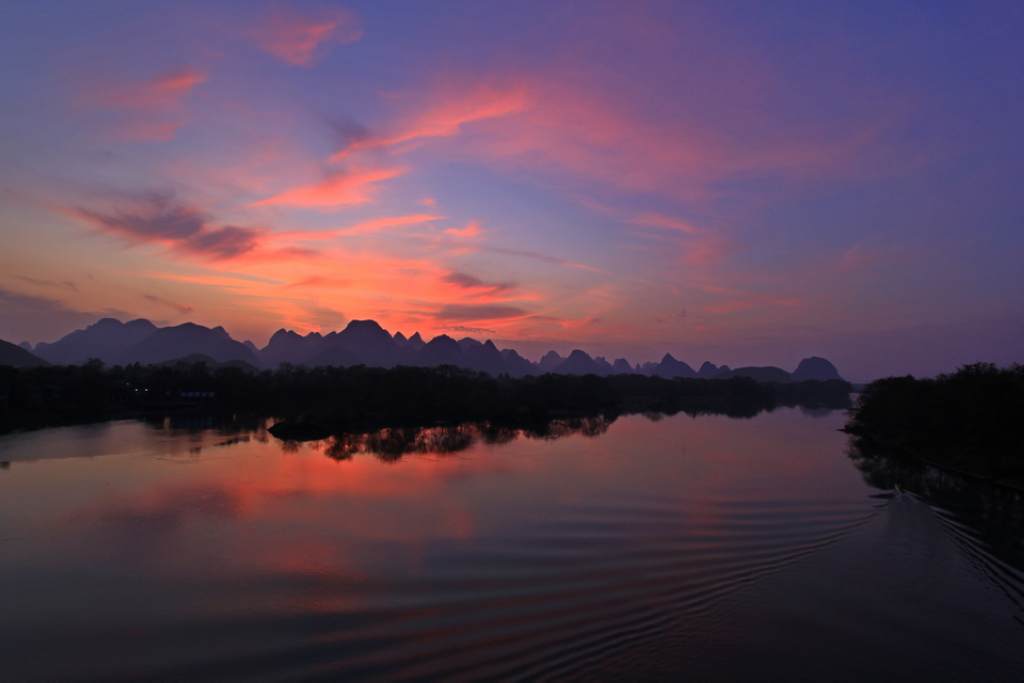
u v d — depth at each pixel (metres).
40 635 14.70
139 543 22.20
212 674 12.57
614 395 121.88
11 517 26.22
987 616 14.36
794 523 23.75
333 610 15.65
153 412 86.50
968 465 39.81
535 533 22.66
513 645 13.04
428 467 39.12
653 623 14.00
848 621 14.04
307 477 35.44
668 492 30.27
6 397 67.81
